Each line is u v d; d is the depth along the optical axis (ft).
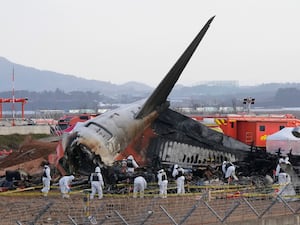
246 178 255.09
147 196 215.72
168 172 253.65
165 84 259.39
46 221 168.66
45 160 284.00
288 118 392.88
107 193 222.89
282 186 227.61
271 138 301.22
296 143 293.84
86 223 163.12
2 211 177.78
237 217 184.03
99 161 245.24
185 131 274.57
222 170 261.24
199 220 175.73
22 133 518.37
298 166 279.28
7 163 301.63
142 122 263.29
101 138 248.32
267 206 197.67
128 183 232.53
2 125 549.13
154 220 171.01
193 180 250.37
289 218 189.78
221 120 369.09
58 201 198.90
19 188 232.12
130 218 169.89
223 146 279.49
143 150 265.13
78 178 243.40
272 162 270.46
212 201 202.18
